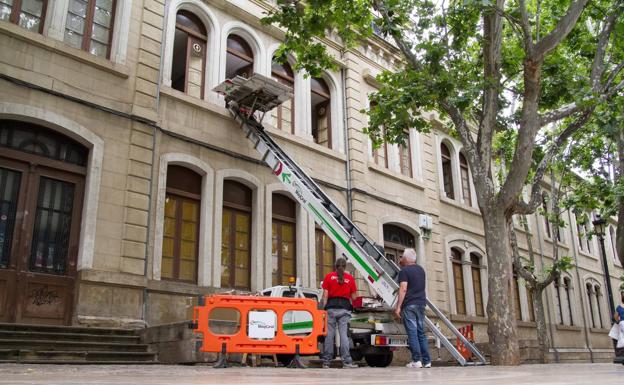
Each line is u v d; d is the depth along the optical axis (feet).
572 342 90.27
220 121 47.91
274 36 54.80
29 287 35.70
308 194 41.04
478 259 75.46
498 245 37.17
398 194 62.59
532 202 39.27
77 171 39.17
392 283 33.45
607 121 42.70
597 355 92.99
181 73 48.83
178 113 45.14
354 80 61.00
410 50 39.83
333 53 60.23
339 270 28.84
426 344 27.43
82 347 32.42
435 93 37.14
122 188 39.81
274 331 24.70
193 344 31.01
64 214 38.42
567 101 44.04
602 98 39.19
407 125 43.21
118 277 37.78
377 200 59.26
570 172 65.72
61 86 38.37
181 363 31.65
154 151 42.32
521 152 36.70
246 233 48.62
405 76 40.47
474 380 9.05
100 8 42.75
